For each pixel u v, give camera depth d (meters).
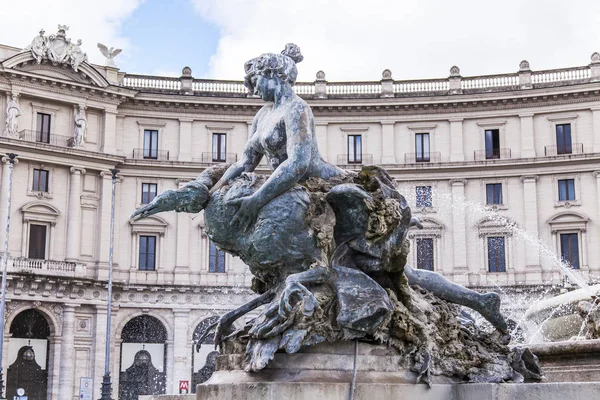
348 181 5.48
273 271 5.38
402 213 5.37
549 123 53.22
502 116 54.09
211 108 54.94
